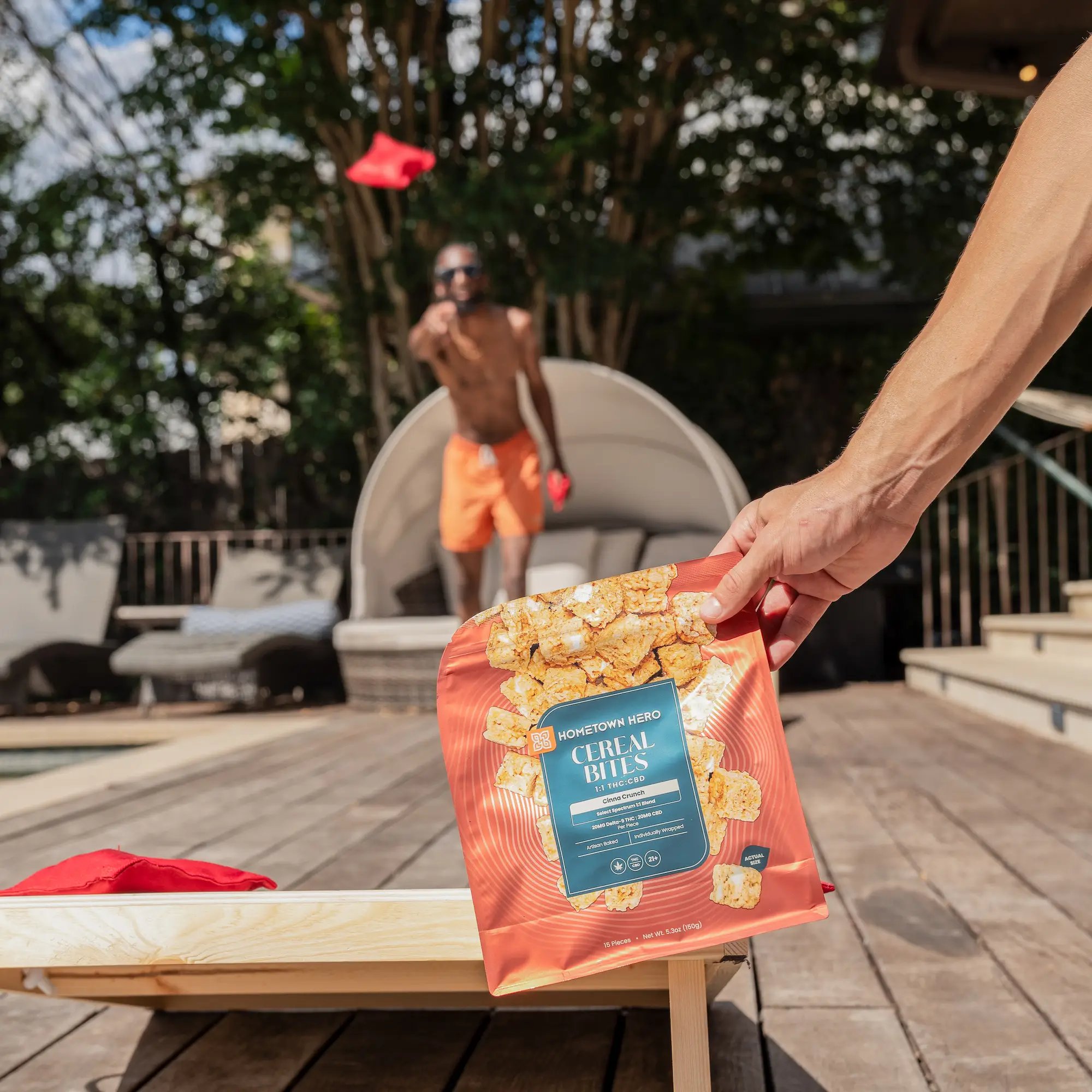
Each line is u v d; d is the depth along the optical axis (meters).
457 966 1.12
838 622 7.16
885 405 0.77
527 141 7.25
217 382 9.32
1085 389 8.10
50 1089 1.33
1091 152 0.66
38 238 8.51
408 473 6.67
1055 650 5.26
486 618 0.94
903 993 1.56
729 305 8.79
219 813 3.00
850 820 2.76
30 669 6.66
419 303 7.92
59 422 9.33
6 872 2.29
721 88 8.21
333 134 7.47
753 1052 1.36
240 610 7.25
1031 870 2.22
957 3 3.65
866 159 7.95
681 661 0.92
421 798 3.19
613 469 7.25
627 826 0.90
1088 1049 1.35
